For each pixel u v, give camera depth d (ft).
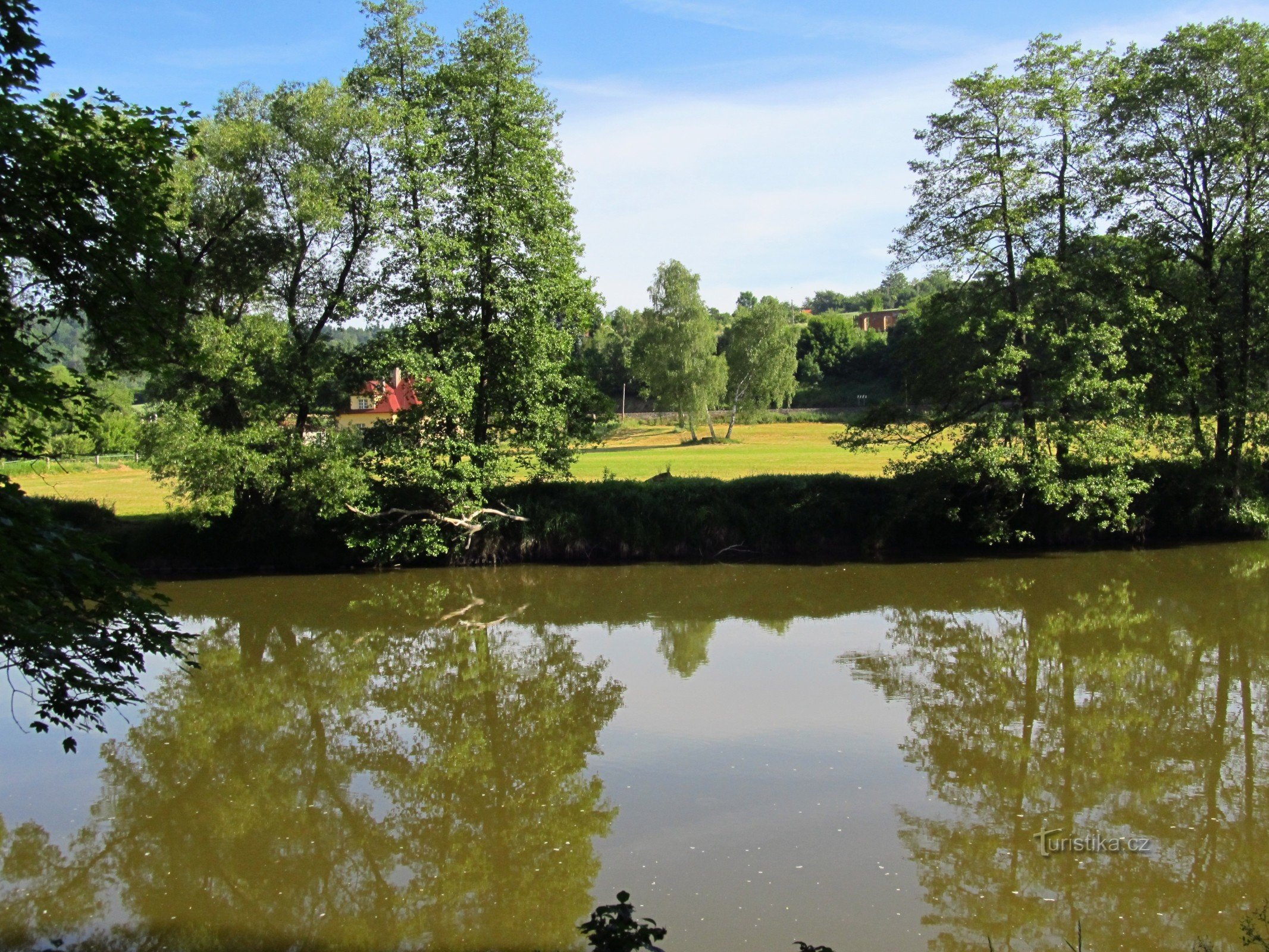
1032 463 93.97
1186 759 48.73
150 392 87.20
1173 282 103.30
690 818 41.78
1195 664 65.31
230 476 84.02
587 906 35.04
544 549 105.50
